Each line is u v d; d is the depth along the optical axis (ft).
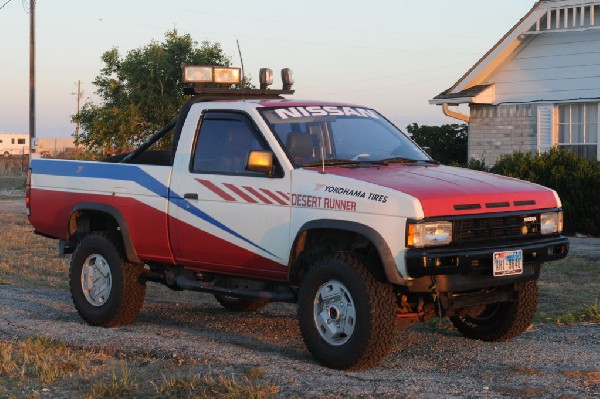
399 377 21.11
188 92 27.32
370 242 22.30
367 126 26.35
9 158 225.35
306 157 24.00
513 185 23.26
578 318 28.91
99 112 125.29
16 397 20.27
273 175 23.76
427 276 21.50
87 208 28.60
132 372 22.15
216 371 21.71
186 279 27.20
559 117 65.98
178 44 125.90
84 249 28.76
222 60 128.36
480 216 21.71
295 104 25.91
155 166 27.04
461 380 20.72
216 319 30.27
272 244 23.76
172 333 27.17
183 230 26.08
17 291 36.22
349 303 21.91
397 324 22.72
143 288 28.30
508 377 20.93
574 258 46.11
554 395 19.13
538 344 24.73
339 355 21.91
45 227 30.63
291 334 27.27
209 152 25.77
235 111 25.45
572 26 63.36
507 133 68.23
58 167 30.12
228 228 24.81
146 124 125.39
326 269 22.22
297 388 19.98
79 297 28.89
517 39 65.87
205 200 25.40
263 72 28.94
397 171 23.57
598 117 63.87
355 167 24.03
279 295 24.48
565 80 64.90
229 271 25.57
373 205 21.45
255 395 19.20
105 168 28.53
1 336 26.76
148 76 124.47
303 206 22.98
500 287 24.35
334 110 26.32
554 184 59.06
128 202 27.61
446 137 81.82
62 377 21.93
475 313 24.63
